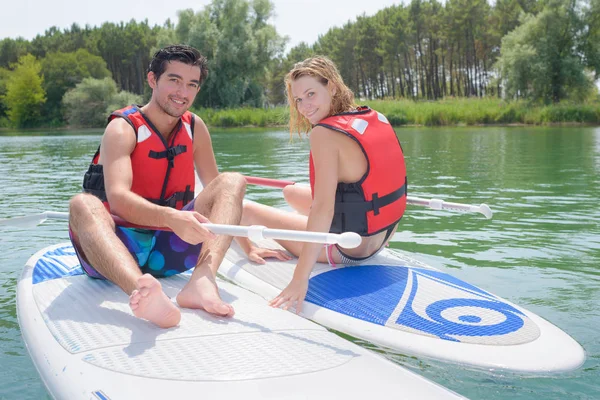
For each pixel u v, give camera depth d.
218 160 9.58
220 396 1.46
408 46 57.19
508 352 1.88
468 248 3.47
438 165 8.59
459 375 1.82
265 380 1.55
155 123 2.48
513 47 30.16
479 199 5.32
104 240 2.05
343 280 2.51
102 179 2.50
